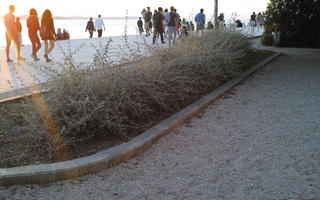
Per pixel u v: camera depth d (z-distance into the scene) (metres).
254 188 2.79
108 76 4.35
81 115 3.81
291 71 8.72
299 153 3.50
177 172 3.09
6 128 3.98
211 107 5.34
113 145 3.58
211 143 3.81
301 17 15.44
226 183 2.88
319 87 6.80
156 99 4.66
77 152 3.39
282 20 15.74
